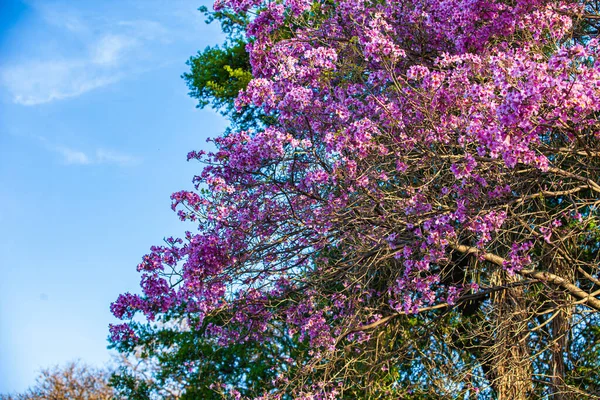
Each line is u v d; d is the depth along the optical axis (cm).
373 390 921
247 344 1148
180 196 790
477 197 676
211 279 775
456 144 682
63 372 2562
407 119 707
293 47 812
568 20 711
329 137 666
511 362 777
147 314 770
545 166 538
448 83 682
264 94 682
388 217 712
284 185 739
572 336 899
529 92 505
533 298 849
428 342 938
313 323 836
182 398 1181
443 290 866
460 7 722
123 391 1355
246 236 774
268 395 832
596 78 536
